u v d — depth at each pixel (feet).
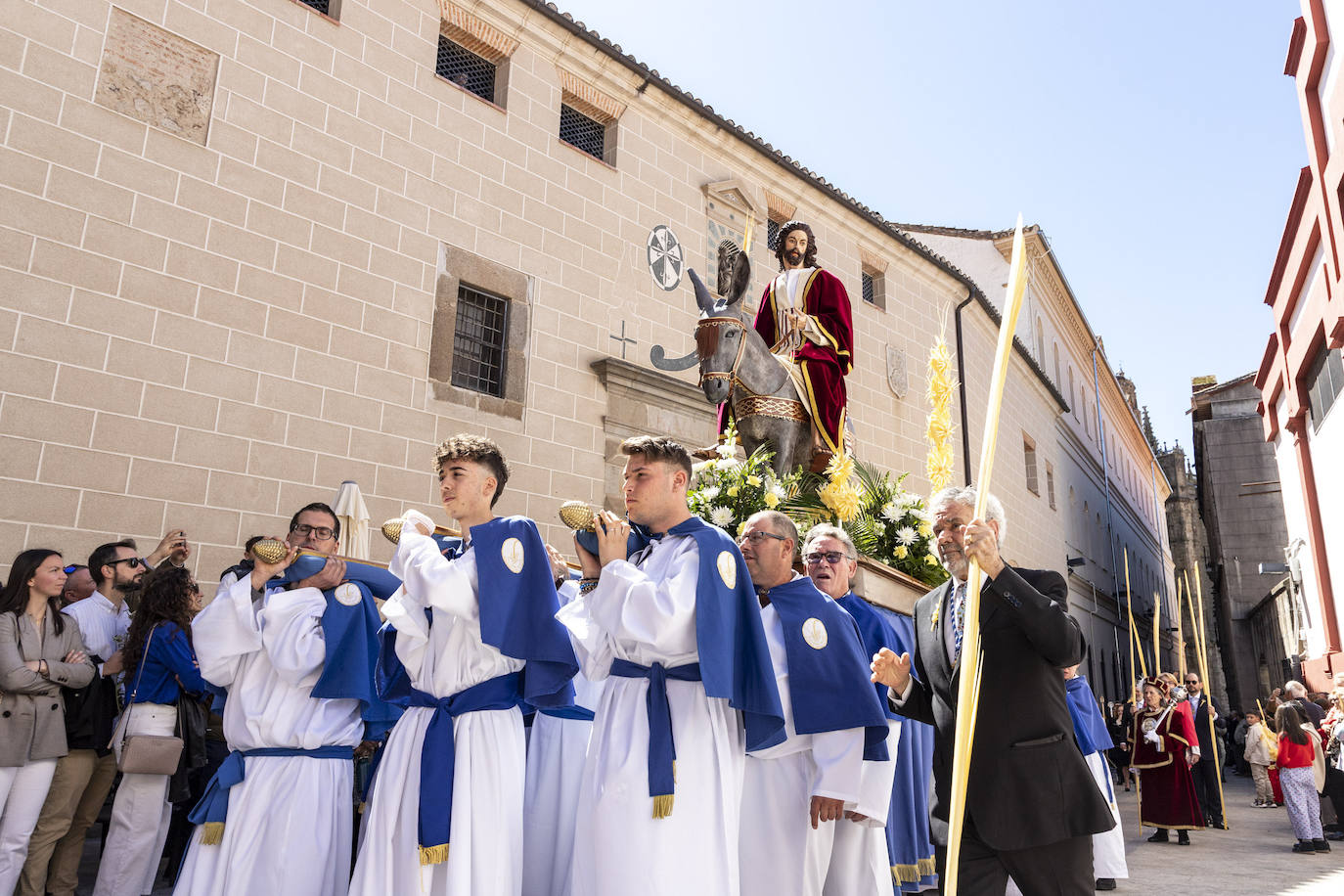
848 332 23.94
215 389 29.89
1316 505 69.82
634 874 9.18
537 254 40.55
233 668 12.69
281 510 30.71
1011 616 10.62
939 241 92.53
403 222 36.06
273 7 33.76
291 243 32.63
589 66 44.50
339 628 12.50
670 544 10.45
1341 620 65.16
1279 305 73.15
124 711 17.44
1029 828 10.25
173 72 30.76
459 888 9.82
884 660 11.50
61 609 19.21
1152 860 31.96
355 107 35.47
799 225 25.48
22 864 16.17
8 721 16.01
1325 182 55.11
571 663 10.32
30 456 25.91
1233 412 134.00
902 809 19.01
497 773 10.37
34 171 27.22
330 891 12.23
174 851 21.13
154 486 28.07
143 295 28.78
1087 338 115.34
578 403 40.55
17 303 26.32
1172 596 182.19
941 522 11.51
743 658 10.00
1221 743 80.02
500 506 36.88
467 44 41.11
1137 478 153.89
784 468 21.58
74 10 28.78
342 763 12.76
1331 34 52.95
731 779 10.00
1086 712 26.17
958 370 65.62
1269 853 34.32
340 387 32.96
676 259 46.65
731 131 50.19
